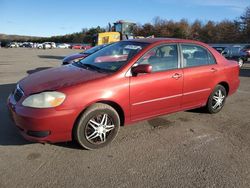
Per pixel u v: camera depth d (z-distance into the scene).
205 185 3.40
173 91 4.95
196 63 5.43
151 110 4.73
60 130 3.84
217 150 4.33
